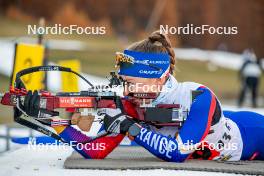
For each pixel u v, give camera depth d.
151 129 16.64
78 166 14.97
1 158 17.67
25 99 15.11
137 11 186.75
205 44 175.62
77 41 132.38
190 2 182.88
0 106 54.06
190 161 16.78
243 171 14.84
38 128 16.02
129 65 15.88
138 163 15.62
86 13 177.50
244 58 77.06
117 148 20.67
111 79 16.08
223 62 158.62
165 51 16.48
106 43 147.12
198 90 16.56
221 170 14.90
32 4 169.50
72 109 16.02
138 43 16.50
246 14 176.38
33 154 18.70
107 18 182.25
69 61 28.44
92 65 104.69
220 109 17.14
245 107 76.94
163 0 176.50
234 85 110.31
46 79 30.36
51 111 15.23
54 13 171.12
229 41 179.88
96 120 16.03
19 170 14.90
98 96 15.65
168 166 14.97
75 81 28.42
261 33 171.12
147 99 16.11
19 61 23.34
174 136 16.53
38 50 24.66
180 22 181.88
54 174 14.12
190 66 135.75
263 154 18.33
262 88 112.56
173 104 16.16
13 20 158.25
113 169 14.77
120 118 15.64
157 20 174.12
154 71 15.92
